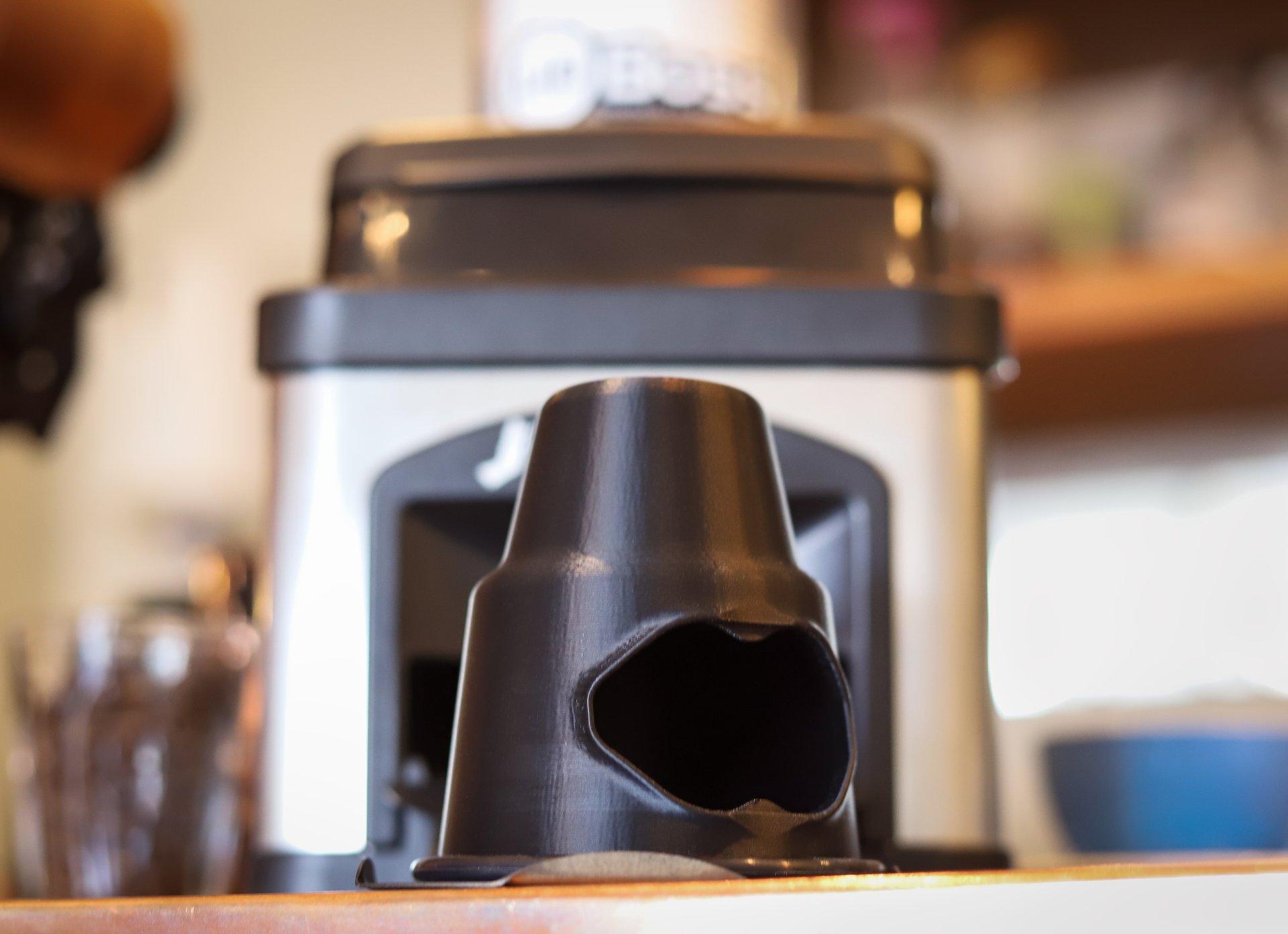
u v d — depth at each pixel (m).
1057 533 2.17
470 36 0.73
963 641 0.55
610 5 0.65
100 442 1.90
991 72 2.01
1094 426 2.14
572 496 0.39
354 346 0.55
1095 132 1.95
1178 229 1.88
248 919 0.30
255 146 2.07
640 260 0.59
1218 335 1.81
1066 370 1.93
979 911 0.29
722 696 0.40
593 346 0.55
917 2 2.02
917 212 0.60
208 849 0.77
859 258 0.59
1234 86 1.90
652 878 0.32
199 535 1.94
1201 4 1.91
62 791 0.75
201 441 1.97
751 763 0.39
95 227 0.89
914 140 0.61
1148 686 2.08
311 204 2.08
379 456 0.55
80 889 0.75
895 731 0.54
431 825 0.53
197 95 2.04
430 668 0.56
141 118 0.81
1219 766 0.86
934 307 0.56
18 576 1.82
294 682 0.55
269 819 0.54
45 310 0.88
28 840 0.81
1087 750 0.89
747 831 0.36
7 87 0.75
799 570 0.40
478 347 0.55
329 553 0.55
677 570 0.37
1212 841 0.86
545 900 0.29
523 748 0.37
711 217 0.59
